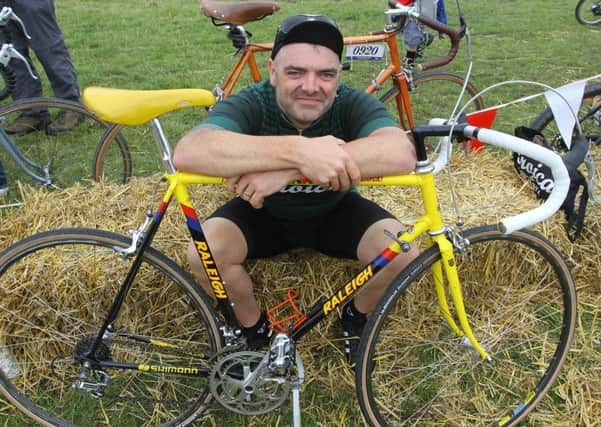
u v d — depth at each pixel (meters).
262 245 1.91
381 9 8.61
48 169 3.29
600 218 2.52
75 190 2.58
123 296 1.76
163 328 2.16
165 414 2.02
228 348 1.78
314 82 1.59
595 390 2.08
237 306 1.90
